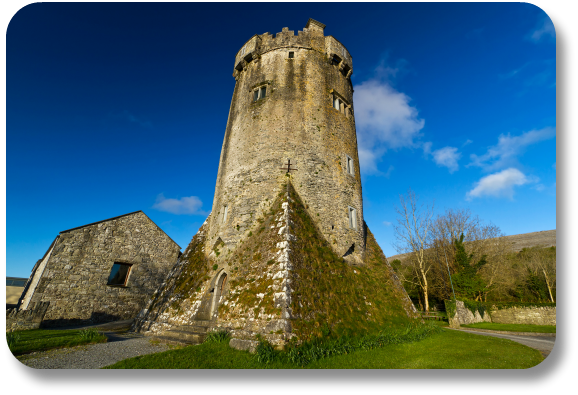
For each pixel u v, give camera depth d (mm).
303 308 11180
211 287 14570
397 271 42906
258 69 20078
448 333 15039
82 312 20922
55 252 20922
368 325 12898
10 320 16453
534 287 34406
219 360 8891
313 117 18156
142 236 25312
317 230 15320
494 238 37062
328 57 20297
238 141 18625
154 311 16250
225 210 16922
